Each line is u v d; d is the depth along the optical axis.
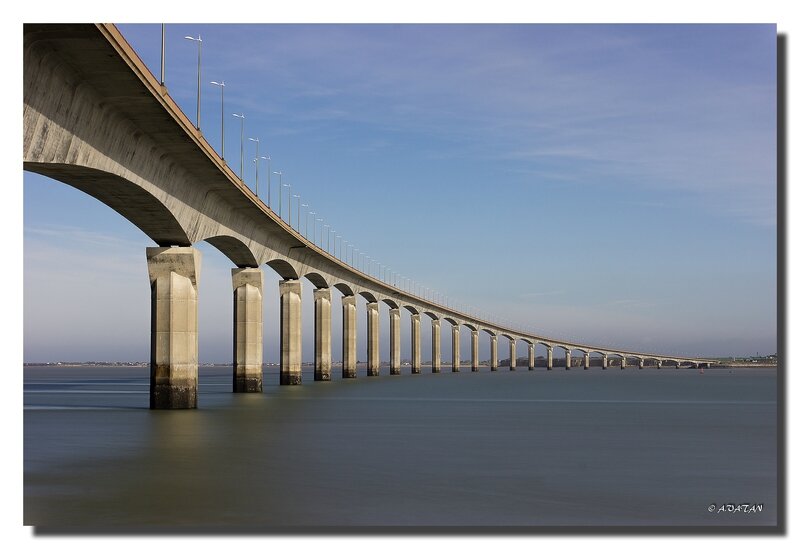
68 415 47.78
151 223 48.09
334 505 19.47
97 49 29.52
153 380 50.91
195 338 51.03
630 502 20.08
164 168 44.44
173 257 50.12
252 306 73.38
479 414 49.22
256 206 59.94
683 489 21.91
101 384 130.12
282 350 91.56
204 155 44.28
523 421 43.94
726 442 33.34
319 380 106.38
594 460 27.42
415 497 20.48
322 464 26.16
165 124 38.66
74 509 18.92
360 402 60.97
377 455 28.42
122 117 37.22
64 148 32.72
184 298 50.41
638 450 30.31
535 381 130.12
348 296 124.06
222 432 36.56
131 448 30.44
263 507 19.19
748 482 23.09
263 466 25.69
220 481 22.75
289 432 36.69
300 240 79.94
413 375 161.12
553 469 25.27
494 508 19.23
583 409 55.16
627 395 79.38
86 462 26.61
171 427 39.09
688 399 71.44
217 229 57.91
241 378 73.75
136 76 32.25
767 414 50.59
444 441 33.12
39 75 29.45
